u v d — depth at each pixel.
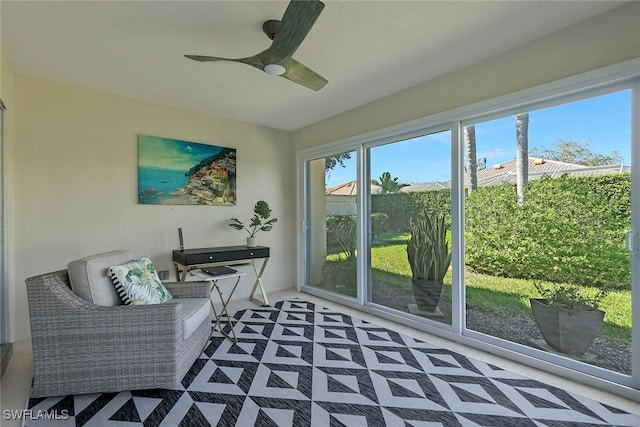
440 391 1.94
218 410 1.75
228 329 2.93
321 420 1.67
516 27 2.07
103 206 3.10
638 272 1.86
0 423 1.62
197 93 3.15
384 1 1.80
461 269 2.71
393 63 2.55
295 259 4.58
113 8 1.83
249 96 3.24
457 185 2.71
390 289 3.32
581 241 2.09
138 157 3.29
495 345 2.47
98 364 1.85
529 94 2.24
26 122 2.73
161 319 1.92
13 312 2.64
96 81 2.86
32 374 2.11
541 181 2.26
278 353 2.45
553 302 2.21
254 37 2.15
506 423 1.65
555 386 1.99
